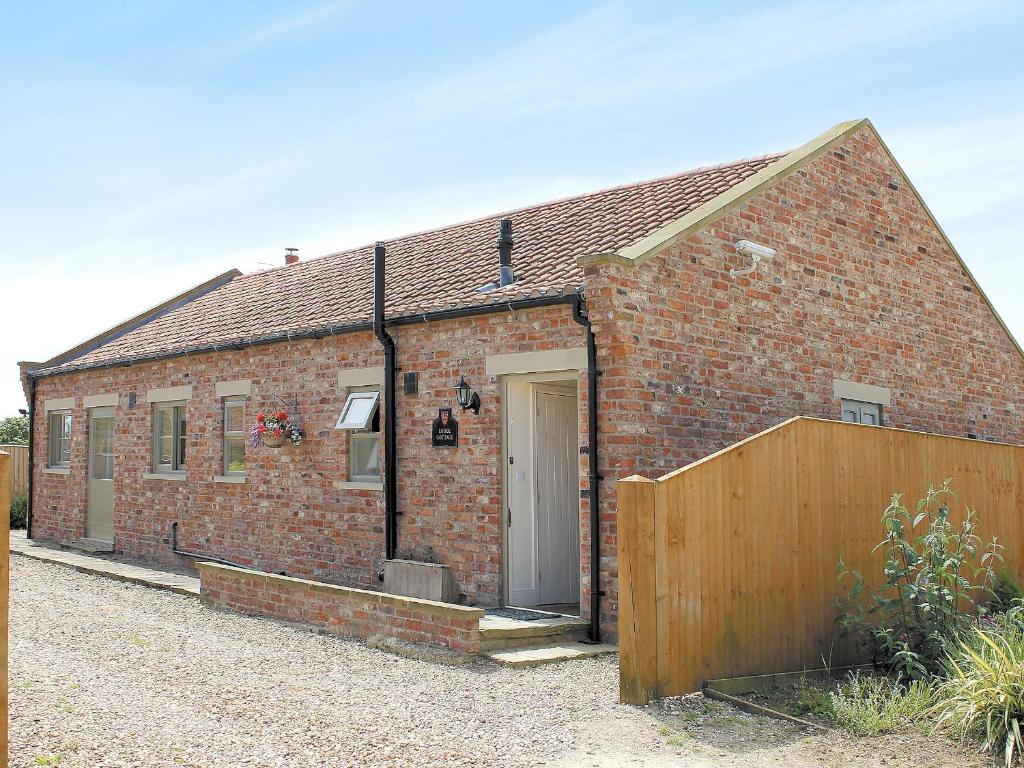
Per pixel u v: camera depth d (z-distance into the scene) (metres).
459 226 16.48
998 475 11.06
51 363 20.30
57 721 6.36
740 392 11.00
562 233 13.08
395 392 12.09
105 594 12.77
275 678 8.10
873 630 8.10
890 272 13.65
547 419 11.51
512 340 10.82
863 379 12.92
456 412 11.41
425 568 11.27
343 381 12.92
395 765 5.88
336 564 12.87
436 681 8.06
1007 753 5.92
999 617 8.84
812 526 8.51
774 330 11.59
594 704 7.27
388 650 9.27
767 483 8.16
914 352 13.95
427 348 11.77
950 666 7.34
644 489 7.29
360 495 12.60
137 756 5.81
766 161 13.01
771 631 8.06
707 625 7.61
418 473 11.79
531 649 9.20
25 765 5.47
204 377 15.35
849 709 6.82
